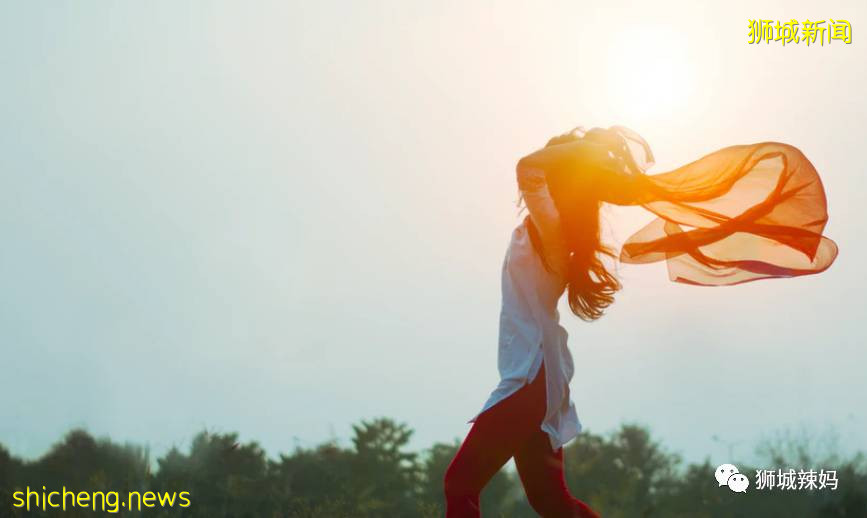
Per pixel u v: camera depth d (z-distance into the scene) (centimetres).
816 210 498
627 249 514
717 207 499
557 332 456
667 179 483
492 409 446
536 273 451
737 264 519
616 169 455
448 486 441
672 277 533
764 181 495
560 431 454
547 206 449
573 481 620
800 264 513
